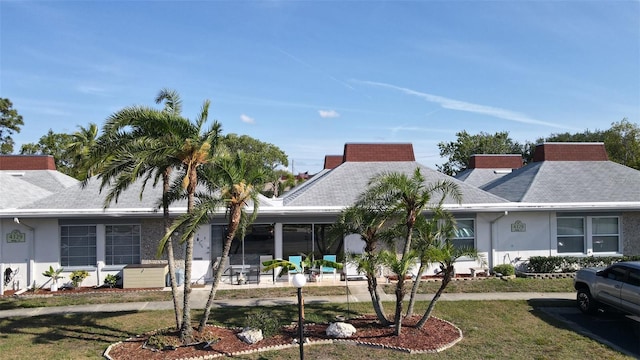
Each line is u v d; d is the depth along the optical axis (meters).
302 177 81.12
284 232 19.59
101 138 11.44
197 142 10.98
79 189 19.69
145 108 11.09
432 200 19.66
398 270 11.74
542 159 24.42
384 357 10.80
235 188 11.41
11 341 12.20
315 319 13.77
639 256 20.44
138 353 11.10
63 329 13.20
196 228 11.19
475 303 15.58
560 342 11.88
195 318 13.99
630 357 10.88
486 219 20.39
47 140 48.72
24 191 21.45
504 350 11.28
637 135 50.69
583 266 20.08
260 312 14.41
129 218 18.80
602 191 21.50
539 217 20.61
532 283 18.41
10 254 18.44
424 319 12.41
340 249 19.78
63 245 18.77
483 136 62.09
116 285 18.77
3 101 50.50
